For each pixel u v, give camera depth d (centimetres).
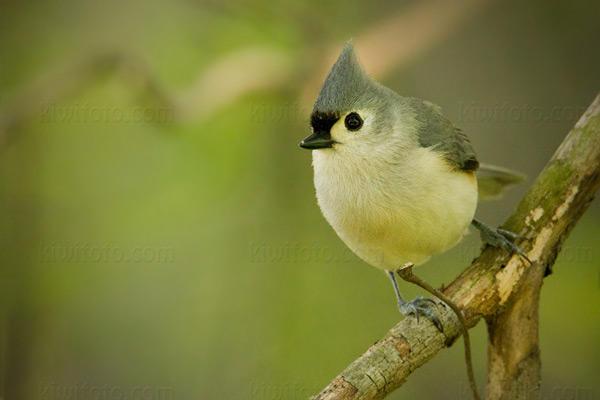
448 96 952
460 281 678
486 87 947
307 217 1093
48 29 1166
